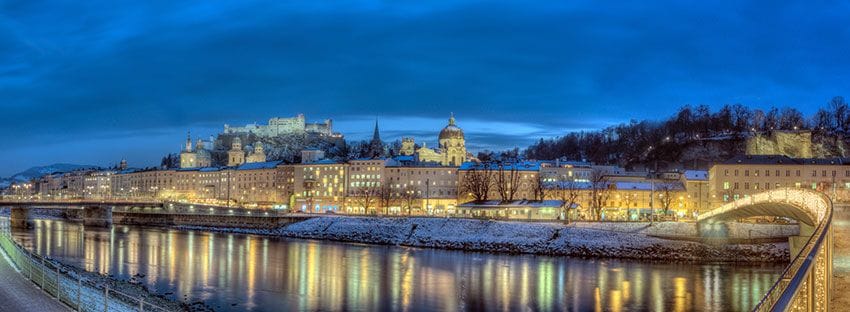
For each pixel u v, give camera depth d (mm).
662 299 99375
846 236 71688
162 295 93562
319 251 159625
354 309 89688
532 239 166500
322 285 107312
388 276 118500
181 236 199125
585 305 94750
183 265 127000
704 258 146125
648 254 150125
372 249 166625
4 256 85375
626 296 101438
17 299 59250
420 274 121375
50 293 62156
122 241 174625
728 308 93312
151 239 184125
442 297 99188
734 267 135500
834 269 56125
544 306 93938
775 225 159875
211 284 105125
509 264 137250
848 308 45469
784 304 26844
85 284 78625
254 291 100188
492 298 99062
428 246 173750
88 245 159875
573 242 159125
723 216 141000
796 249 87812
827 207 62562
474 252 160500
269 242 184125
